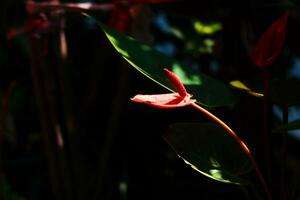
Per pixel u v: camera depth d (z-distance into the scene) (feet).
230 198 5.68
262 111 5.02
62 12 5.11
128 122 6.35
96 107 6.40
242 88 3.90
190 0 5.46
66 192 5.15
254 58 3.71
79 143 5.19
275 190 4.93
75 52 6.73
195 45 6.54
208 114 3.56
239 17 5.49
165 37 7.25
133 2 4.86
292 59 6.84
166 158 6.33
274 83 3.89
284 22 3.63
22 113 7.00
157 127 6.35
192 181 5.99
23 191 6.45
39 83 5.13
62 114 5.69
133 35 5.19
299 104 3.90
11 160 6.51
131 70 6.30
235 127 5.22
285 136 3.94
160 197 6.00
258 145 4.99
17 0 5.99
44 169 6.47
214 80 4.19
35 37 5.04
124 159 6.28
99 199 5.19
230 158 3.92
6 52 6.90
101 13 5.96
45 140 5.17
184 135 3.89
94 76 5.77
